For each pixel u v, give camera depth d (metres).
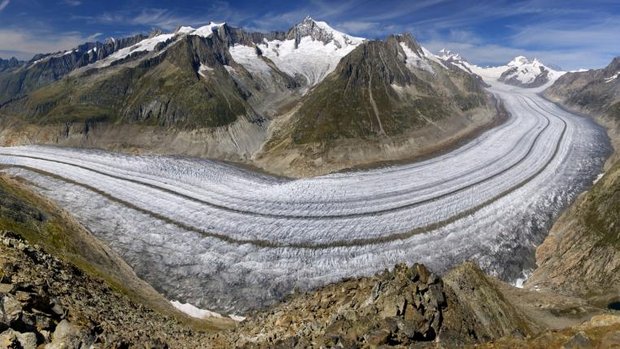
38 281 24.55
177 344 26.70
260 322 31.12
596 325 20.94
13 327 16.30
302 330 24.66
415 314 22.09
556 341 19.47
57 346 16.58
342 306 26.16
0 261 25.44
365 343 19.45
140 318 30.92
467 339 22.36
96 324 21.52
